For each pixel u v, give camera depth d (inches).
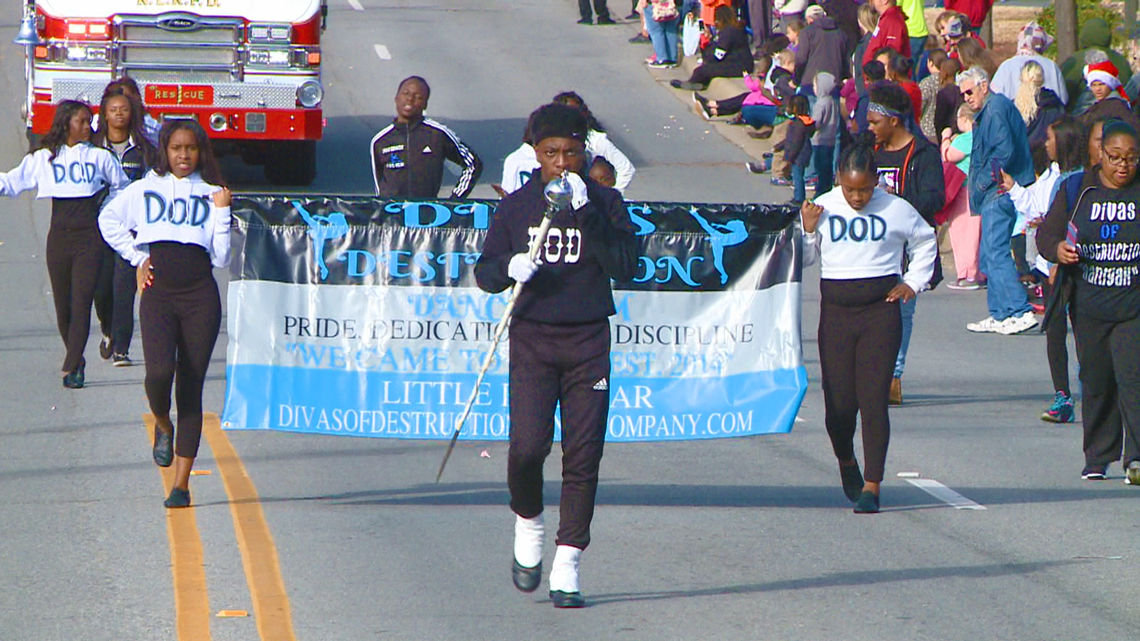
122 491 1187.9
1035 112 2192.4
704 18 3954.2
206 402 1542.8
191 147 1117.7
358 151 3383.4
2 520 1099.3
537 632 876.6
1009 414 1592.0
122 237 1115.9
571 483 911.0
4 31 4473.4
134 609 905.5
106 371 1690.5
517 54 4424.2
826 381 1171.9
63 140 1567.4
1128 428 1270.9
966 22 2979.8
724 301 1168.2
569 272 888.3
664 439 1167.0
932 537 1103.6
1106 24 2591.0
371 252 1150.3
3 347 1818.4
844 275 1146.0
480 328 1157.1
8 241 2534.5
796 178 2883.9
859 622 903.7
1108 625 904.3
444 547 1051.9
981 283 2477.9
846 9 3582.7
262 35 2763.3
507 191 1443.2
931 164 1445.6
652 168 3277.6
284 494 1195.9
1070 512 1183.6
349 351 1152.8
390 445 1393.9
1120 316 1256.8
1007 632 889.5
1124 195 1242.6
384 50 4424.2
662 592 959.6
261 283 1143.0
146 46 2733.8
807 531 1115.9
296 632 866.8
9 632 861.2
